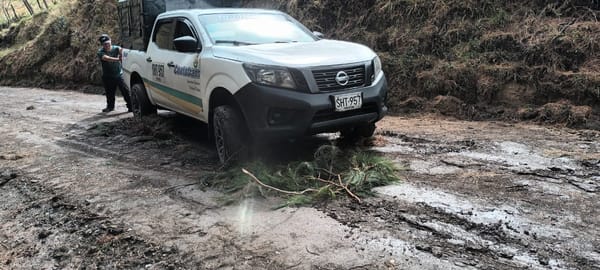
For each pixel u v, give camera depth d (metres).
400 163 4.87
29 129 8.39
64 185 4.88
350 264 2.84
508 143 5.52
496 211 3.51
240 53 4.66
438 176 4.40
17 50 21.27
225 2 9.64
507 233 3.15
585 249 2.89
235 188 4.20
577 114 6.28
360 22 10.21
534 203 3.64
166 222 3.69
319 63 4.40
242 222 3.56
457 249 2.97
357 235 3.22
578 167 4.50
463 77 7.75
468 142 5.66
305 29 6.00
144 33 7.97
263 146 4.79
